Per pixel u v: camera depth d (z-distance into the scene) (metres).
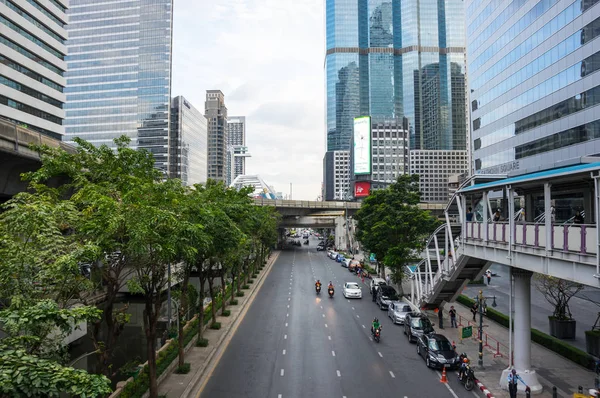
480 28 74.12
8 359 7.95
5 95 61.22
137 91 153.12
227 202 30.00
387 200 42.97
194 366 23.16
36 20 68.19
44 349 12.45
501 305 39.69
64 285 13.21
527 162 58.62
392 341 28.70
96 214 14.92
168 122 150.88
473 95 77.62
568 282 29.52
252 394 19.66
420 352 25.39
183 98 154.12
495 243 21.20
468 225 24.94
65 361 13.01
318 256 94.94
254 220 37.06
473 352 25.86
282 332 30.89
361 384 20.88
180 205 18.94
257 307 39.97
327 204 94.44
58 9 73.12
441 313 31.92
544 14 54.19
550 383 20.77
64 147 24.30
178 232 16.27
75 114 156.62
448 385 20.83
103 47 157.12
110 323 15.96
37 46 68.31
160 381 20.53
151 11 154.88
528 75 58.31
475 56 76.75
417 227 41.12
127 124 152.88
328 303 42.09
